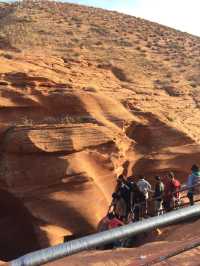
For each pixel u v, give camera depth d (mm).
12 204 20641
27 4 65062
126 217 14266
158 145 25672
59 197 20234
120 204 14328
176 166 25156
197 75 47562
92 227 20016
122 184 14492
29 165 20469
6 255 20719
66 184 20531
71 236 20312
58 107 23484
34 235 20219
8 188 20250
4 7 66000
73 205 20156
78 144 21344
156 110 29844
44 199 20125
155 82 41562
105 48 49125
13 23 53750
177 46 57875
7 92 22609
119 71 38219
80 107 23750
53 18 57844
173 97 37344
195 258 7512
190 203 15977
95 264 8438
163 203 15883
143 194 14820
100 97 24812
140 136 25703
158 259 4797
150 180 24906
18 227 20719
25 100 22750
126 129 25141
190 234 11430
